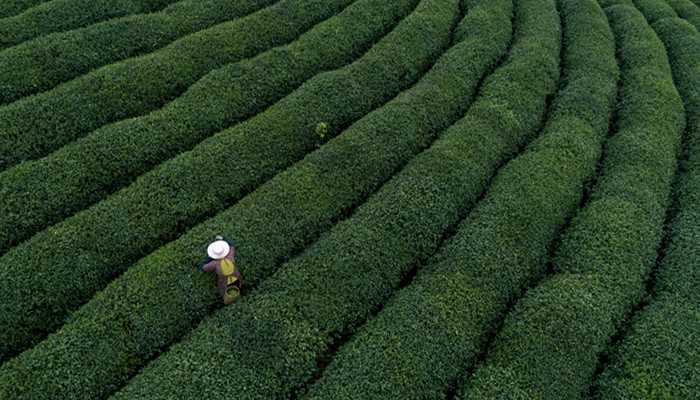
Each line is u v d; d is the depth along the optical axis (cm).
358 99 2573
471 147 2320
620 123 2625
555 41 3148
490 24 3158
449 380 1596
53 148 2231
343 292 1773
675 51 3241
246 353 1580
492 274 1848
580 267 1909
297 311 1698
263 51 2870
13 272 1733
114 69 2506
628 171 2292
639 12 3600
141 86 2477
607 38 3231
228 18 3069
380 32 3100
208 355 1563
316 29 2933
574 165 2294
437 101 2561
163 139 2256
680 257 1958
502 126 2470
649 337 1683
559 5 3681
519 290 1862
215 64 2691
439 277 1822
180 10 2991
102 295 1706
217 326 1645
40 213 1956
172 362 1551
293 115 2400
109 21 2806
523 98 2636
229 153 2192
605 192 2212
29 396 1477
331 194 2108
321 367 1652
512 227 1994
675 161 2445
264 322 1650
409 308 1722
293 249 1959
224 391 1501
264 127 2316
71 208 2017
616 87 2875
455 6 3362
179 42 2722
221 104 2438
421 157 2253
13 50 2547
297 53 2750
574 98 2677
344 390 1509
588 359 1638
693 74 3002
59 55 2577
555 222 2081
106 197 2097
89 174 2086
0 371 1523
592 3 3556
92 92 2391
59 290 1738
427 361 1592
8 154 2148
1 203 1928
